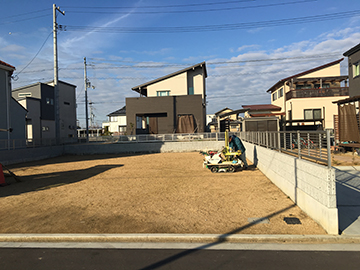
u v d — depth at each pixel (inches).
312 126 709.9
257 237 163.8
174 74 1096.2
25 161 637.9
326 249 150.6
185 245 161.5
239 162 410.3
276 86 1159.6
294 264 133.3
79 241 171.6
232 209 223.6
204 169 448.1
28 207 246.7
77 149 815.1
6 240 175.2
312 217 193.0
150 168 475.8
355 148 528.7
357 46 594.9
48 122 1310.3
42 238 173.3
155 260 141.9
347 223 184.5
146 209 231.0
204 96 1173.1
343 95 916.6
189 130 980.6
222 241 165.6
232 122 950.4
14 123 781.9
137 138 835.4
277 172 299.1
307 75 1008.2
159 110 995.9
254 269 129.1
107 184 343.3
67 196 284.7
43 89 1279.5
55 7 828.0
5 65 655.1
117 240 170.7
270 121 713.6
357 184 295.7
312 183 194.9
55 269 133.7
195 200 256.1
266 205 231.3
